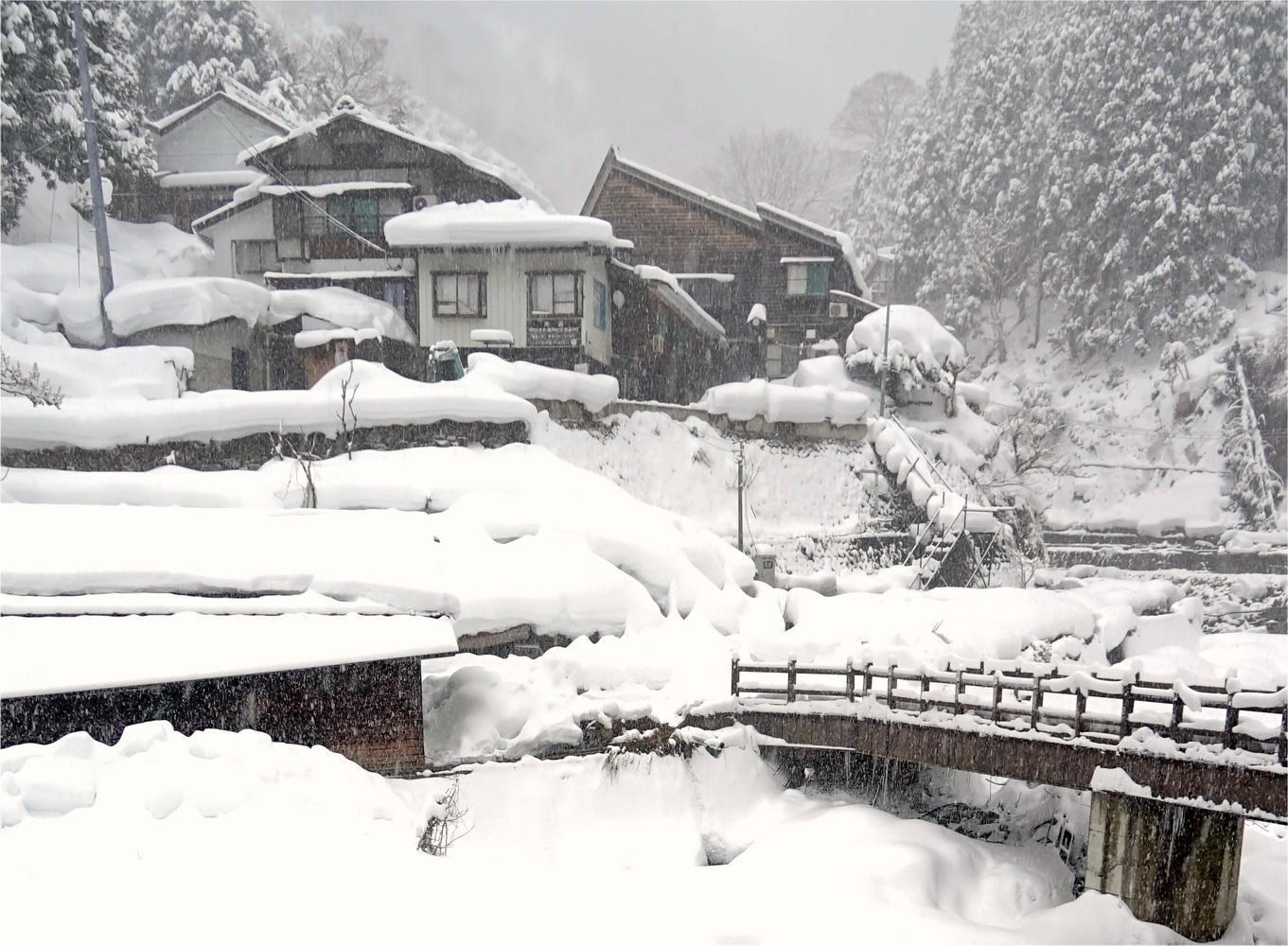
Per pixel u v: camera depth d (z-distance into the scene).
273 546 13.34
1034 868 12.26
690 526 20.64
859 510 26.78
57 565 11.73
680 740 13.18
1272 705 10.04
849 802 13.48
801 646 15.81
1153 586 28.02
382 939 7.10
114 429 18.42
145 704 10.68
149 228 35.78
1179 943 10.34
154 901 7.01
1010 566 27.22
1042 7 66.69
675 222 37.12
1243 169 47.22
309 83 60.06
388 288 30.30
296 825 8.53
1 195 28.16
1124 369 48.53
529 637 16.06
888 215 65.56
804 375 33.06
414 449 19.80
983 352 57.09
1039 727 11.63
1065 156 52.09
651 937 8.85
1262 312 45.62
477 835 11.31
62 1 29.91
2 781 7.96
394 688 11.87
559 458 21.23
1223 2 47.72
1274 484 38.91
